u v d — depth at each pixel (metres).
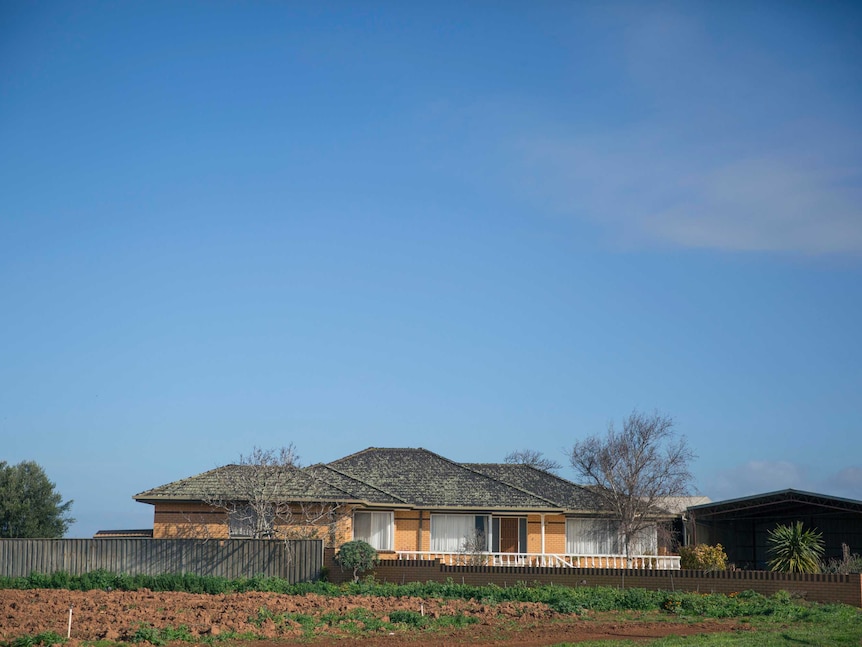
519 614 25.95
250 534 38.09
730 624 24.42
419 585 31.36
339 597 29.41
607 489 43.84
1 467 61.97
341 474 41.16
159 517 38.59
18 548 34.12
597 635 22.30
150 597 29.03
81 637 20.89
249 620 23.70
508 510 41.22
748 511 46.22
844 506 42.03
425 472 44.38
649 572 31.14
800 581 29.17
